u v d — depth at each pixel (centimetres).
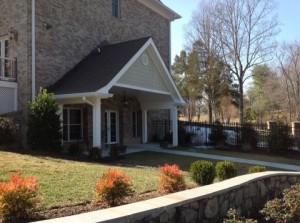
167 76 1859
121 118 2075
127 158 1495
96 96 1448
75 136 1778
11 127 1347
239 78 4256
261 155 1862
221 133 2194
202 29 4409
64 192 696
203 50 4384
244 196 635
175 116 2052
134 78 1653
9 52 1602
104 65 1638
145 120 2198
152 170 1146
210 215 532
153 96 2081
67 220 369
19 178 525
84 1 1845
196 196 506
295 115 4216
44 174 856
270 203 611
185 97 4528
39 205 593
